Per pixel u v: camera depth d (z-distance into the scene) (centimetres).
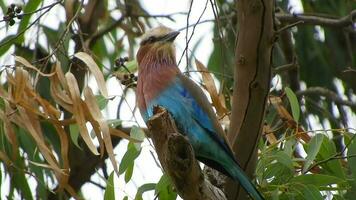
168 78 1132
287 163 1041
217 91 1233
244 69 1033
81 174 1552
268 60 1030
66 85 1036
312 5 1695
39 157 1279
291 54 1461
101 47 1579
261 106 1040
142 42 1194
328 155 1102
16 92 1041
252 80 1031
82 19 1568
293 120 1136
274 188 1067
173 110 1107
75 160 1555
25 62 1048
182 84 1122
